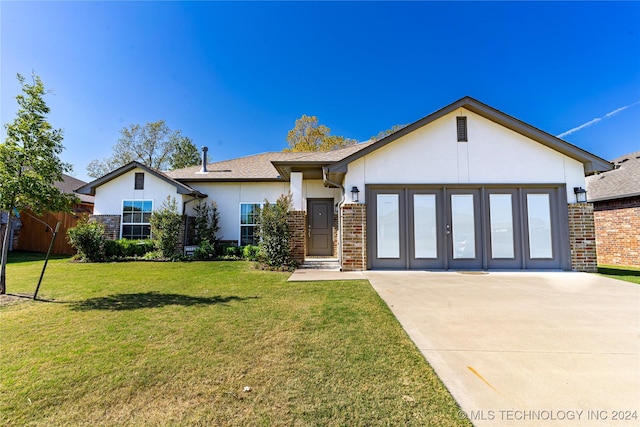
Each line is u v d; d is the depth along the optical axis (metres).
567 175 9.51
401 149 9.63
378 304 5.25
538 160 9.56
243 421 2.15
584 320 4.36
